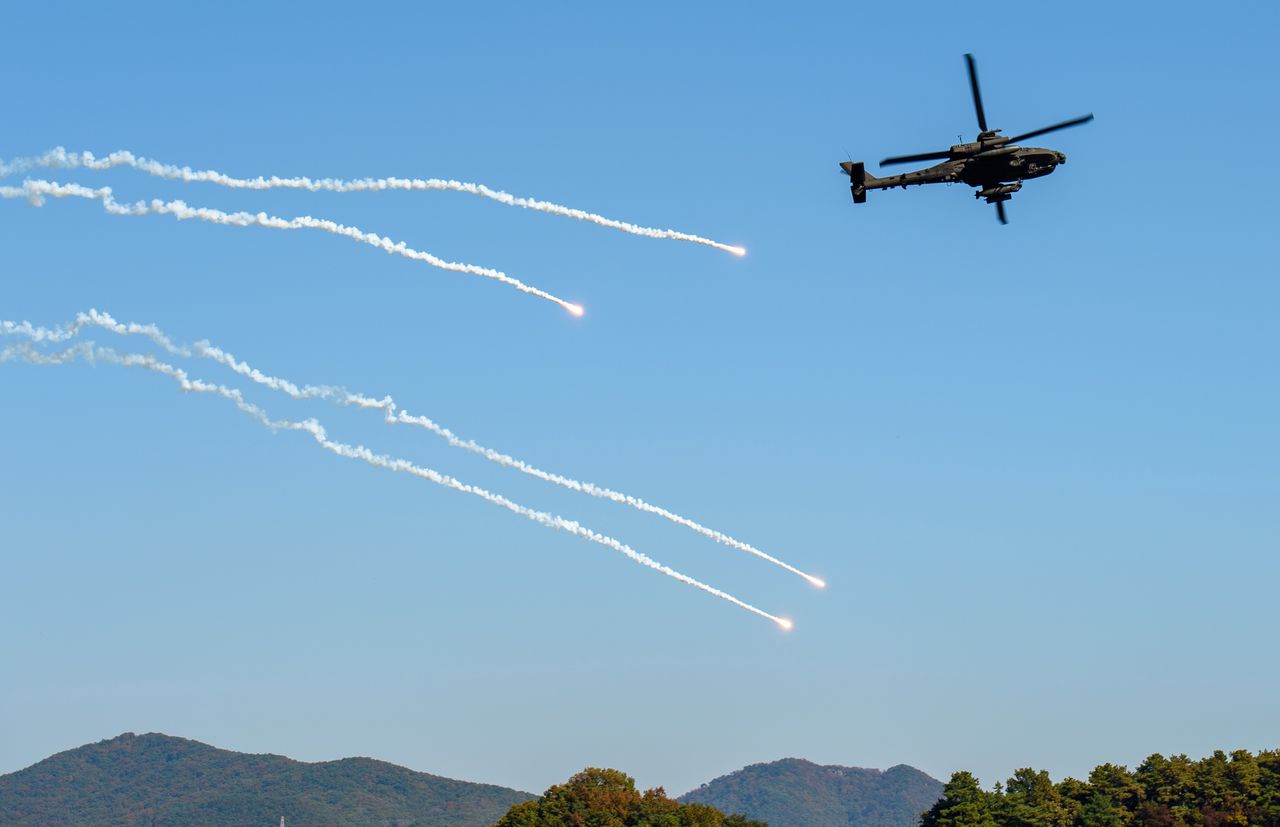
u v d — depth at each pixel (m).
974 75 98.38
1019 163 99.81
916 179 104.25
